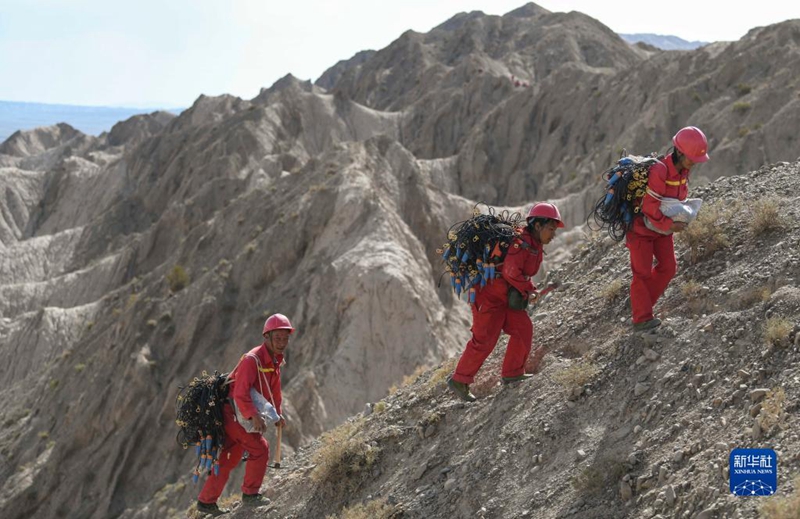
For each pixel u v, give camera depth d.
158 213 89.62
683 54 71.44
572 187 60.62
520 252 7.05
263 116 97.12
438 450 7.80
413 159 46.91
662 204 6.91
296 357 31.98
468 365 7.64
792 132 43.19
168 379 34.97
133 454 33.22
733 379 6.12
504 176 81.75
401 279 31.88
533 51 130.38
